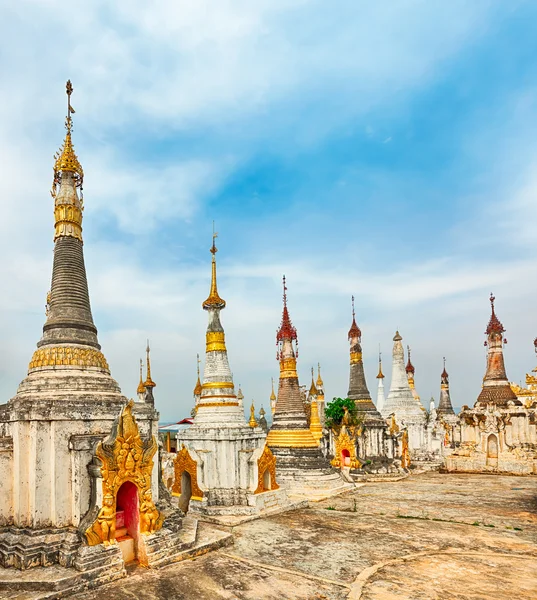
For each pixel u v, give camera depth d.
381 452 39.06
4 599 12.88
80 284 20.38
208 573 15.39
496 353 44.91
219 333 27.86
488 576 15.27
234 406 26.34
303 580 14.84
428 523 22.38
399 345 52.44
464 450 42.06
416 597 13.64
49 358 18.38
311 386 55.72
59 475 15.91
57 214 20.89
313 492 29.34
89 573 14.14
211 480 24.42
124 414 16.33
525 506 26.33
